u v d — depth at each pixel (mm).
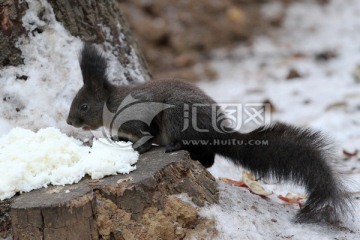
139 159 8359
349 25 24078
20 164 7879
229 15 23219
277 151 8516
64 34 10062
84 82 9281
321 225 8258
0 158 8102
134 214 7633
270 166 8609
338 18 24969
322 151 8445
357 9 25938
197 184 8047
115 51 10695
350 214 8484
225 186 8633
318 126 13039
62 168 7910
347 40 22234
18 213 7332
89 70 9203
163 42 21250
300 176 8453
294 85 16984
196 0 23328
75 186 7715
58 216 7309
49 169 8016
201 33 22266
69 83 9891
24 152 8141
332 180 8305
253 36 23031
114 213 7598
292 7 25578
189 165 8086
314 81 17328
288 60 20141
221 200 8289
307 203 8328
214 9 23312
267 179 8953
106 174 7906
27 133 8586
